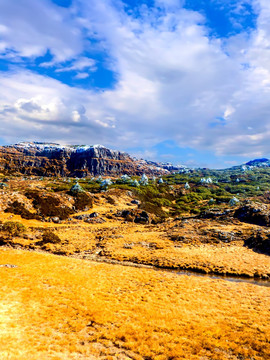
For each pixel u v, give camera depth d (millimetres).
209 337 18609
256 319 21922
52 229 67625
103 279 32125
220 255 48031
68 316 20859
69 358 14867
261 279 36781
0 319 18359
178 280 33562
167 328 19750
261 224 70625
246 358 16109
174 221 90062
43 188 120312
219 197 166750
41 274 31297
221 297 27734
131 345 17031
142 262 44906
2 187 115562
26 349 14930
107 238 62844
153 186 183625
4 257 37812
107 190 138000
